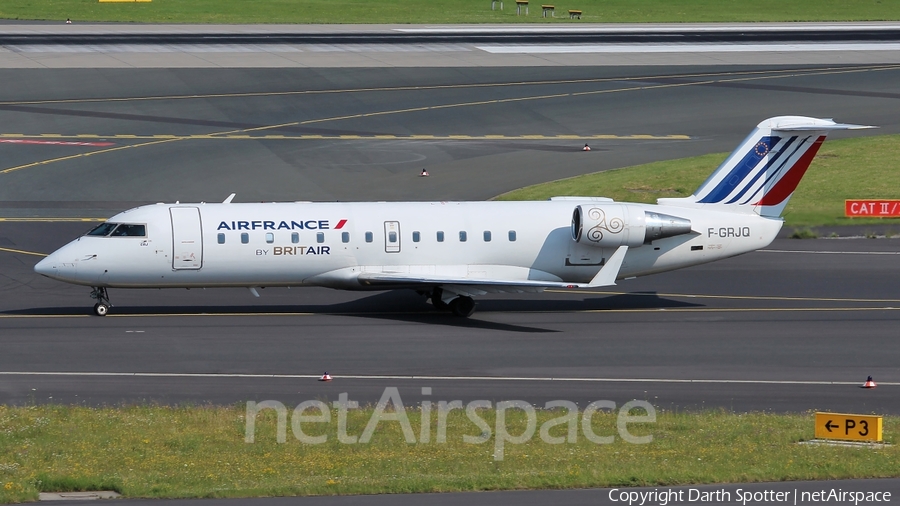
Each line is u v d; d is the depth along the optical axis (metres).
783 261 193.75
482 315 160.12
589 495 79.00
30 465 86.75
